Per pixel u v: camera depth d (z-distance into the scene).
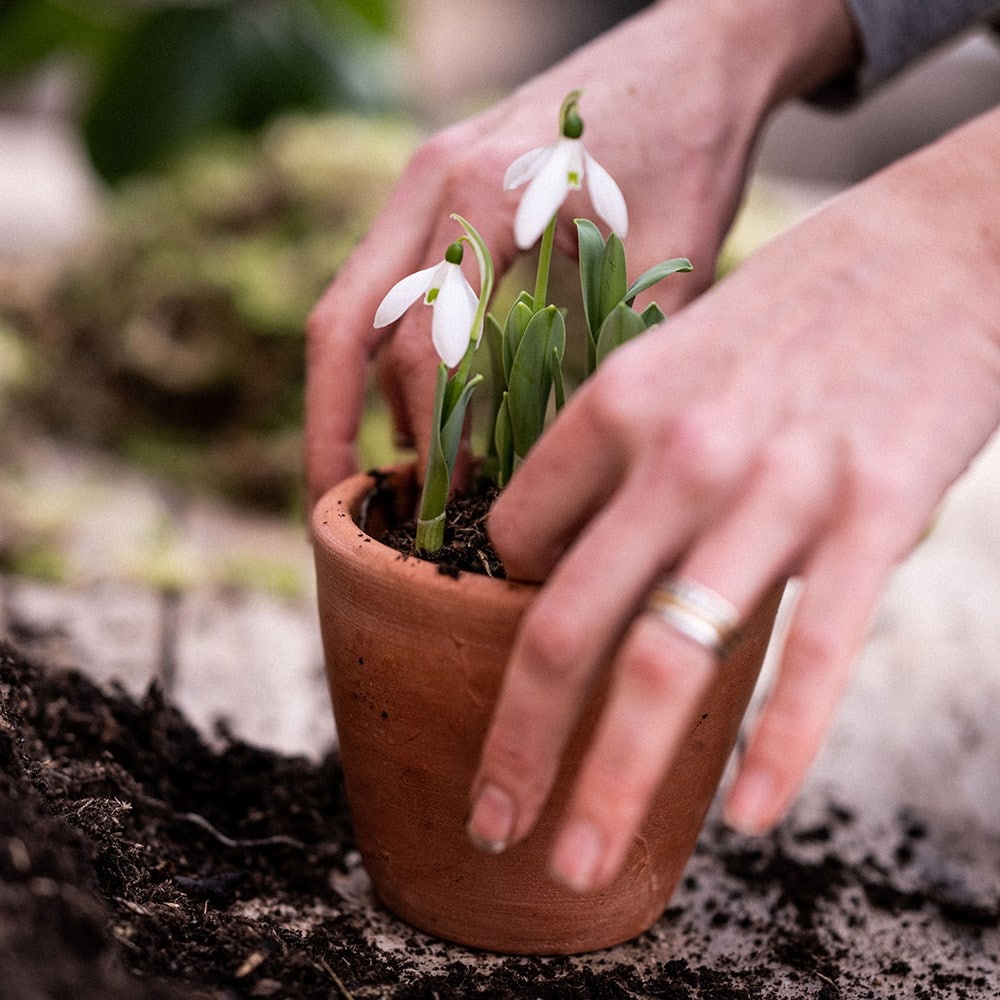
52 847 0.65
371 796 0.72
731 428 0.62
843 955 0.75
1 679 0.77
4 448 1.45
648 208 0.77
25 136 3.04
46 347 1.61
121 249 1.64
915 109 2.72
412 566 0.69
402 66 1.93
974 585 1.19
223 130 1.78
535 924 0.72
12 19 1.73
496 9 2.81
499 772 0.64
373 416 1.43
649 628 0.62
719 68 0.79
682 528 0.62
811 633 0.62
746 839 0.82
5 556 1.09
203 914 0.70
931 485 0.63
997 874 0.80
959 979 0.74
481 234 0.76
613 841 0.62
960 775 0.87
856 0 0.83
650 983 0.72
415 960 0.72
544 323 0.70
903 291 0.65
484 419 1.22
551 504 0.65
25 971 0.60
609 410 0.63
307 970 0.69
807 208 2.23
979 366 0.64
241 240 1.59
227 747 0.83
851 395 0.63
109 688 0.87
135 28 1.73
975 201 0.67
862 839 0.82
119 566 1.12
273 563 1.16
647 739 0.61
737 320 0.64
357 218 1.57
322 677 0.93
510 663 0.65
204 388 1.52
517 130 0.77
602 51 0.79
